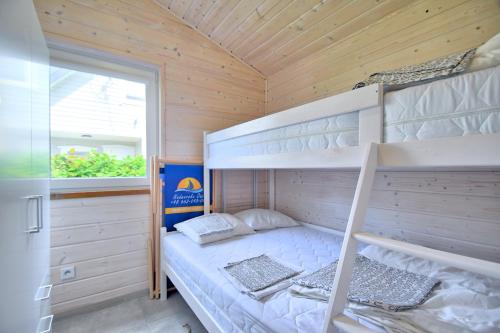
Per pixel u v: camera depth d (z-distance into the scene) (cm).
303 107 128
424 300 90
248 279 118
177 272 174
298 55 247
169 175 224
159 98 228
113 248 203
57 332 164
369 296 91
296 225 245
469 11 141
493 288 98
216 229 193
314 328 83
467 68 83
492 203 134
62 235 183
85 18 190
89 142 204
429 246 159
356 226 86
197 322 175
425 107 85
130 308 193
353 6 178
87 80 204
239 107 277
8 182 74
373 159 94
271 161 153
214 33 246
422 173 162
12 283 77
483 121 74
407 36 169
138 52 214
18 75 85
